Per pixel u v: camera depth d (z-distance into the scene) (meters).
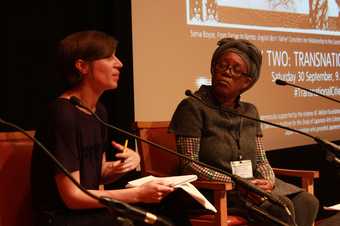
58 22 3.60
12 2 3.41
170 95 4.02
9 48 3.41
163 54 3.98
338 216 2.88
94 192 2.33
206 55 4.24
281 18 4.82
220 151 3.04
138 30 3.84
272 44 4.72
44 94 3.56
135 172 3.86
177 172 3.19
